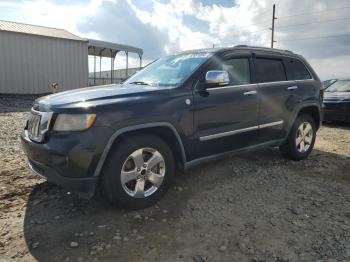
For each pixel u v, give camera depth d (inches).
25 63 749.3
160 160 147.5
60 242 119.3
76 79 844.0
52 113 129.0
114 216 138.5
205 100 160.6
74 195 157.8
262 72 196.9
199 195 161.5
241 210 146.6
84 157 124.3
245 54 189.6
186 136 154.5
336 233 127.3
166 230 128.6
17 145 255.1
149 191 146.7
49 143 127.1
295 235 125.9
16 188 165.0
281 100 201.9
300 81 219.0
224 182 179.0
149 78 180.7
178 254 113.2
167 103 146.5
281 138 208.5
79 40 832.9
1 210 142.3
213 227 131.3
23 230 126.9
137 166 140.5
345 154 248.5
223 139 171.5
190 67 169.2
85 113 125.6
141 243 119.4
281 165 212.7
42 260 108.9
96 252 113.7
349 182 185.6
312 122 229.8
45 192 161.3
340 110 388.8
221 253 114.0
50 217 137.3
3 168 194.1
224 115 169.8
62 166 124.5
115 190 135.0
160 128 146.1
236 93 175.3
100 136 126.6
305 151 226.2
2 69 718.5
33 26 881.5
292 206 151.4
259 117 189.3
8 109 514.3
